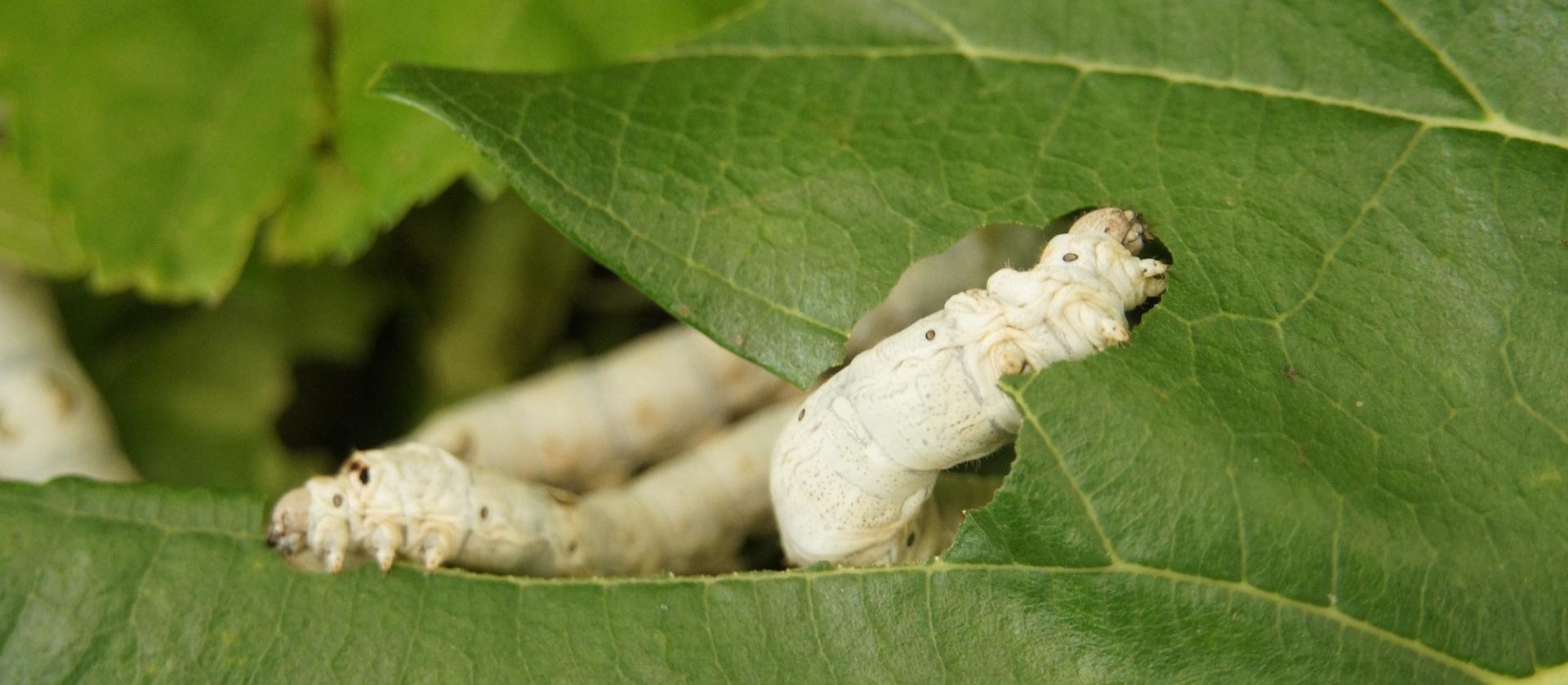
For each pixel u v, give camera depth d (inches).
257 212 9.7
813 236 8.2
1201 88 8.5
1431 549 7.9
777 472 8.6
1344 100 8.4
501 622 8.3
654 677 8.2
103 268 9.7
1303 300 8.1
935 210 8.3
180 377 10.8
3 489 8.4
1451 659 7.9
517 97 8.3
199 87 9.6
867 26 8.7
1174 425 7.9
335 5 9.5
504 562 8.8
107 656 8.3
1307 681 7.9
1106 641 7.9
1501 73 8.3
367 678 8.3
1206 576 7.9
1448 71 8.3
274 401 10.9
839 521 8.5
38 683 8.3
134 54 9.6
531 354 11.0
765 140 8.4
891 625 8.1
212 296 9.8
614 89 8.5
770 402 10.2
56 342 10.2
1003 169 8.4
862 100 8.5
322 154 9.6
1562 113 8.2
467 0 9.4
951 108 8.5
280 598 8.4
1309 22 8.5
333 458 11.0
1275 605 7.9
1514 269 8.1
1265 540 7.9
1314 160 8.3
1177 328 8.0
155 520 8.4
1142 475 7.9
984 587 8.0
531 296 10.9
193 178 9.7
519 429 10.0
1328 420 8.0
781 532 8.8
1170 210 8.2
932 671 8.0
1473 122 8.3
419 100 8.2
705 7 9.4
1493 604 7.9
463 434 9.9
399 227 10.9
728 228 8.2
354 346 10.9
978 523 8.0
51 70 9.5
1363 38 8.4
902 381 8.2
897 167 8.4
